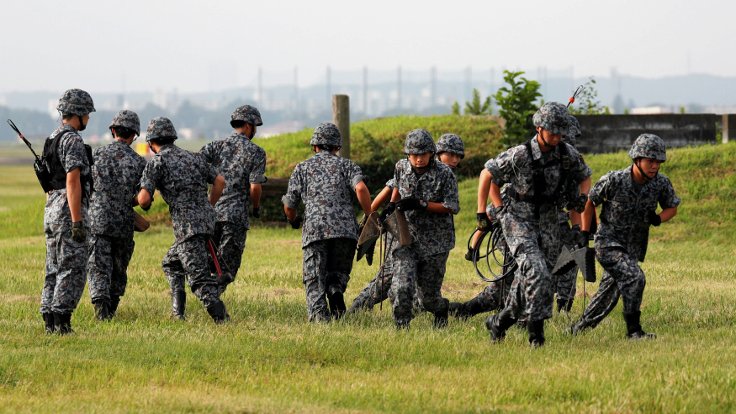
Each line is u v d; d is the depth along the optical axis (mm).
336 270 30719
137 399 19891
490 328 27266
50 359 23453
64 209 27203
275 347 25359
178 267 31391
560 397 20516
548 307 25469
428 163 28703
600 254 27797
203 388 21328
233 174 32656
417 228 28797
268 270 44719
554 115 24766
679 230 59031
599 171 69000
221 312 30109
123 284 31578
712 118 75688
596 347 26219
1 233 73000
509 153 25469
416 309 31984
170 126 30344
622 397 19969
